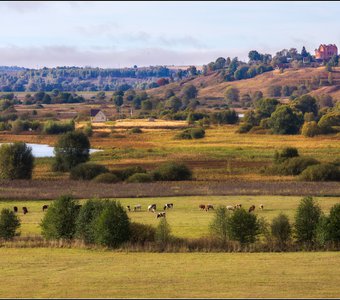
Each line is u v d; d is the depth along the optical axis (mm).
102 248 129125
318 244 129125
